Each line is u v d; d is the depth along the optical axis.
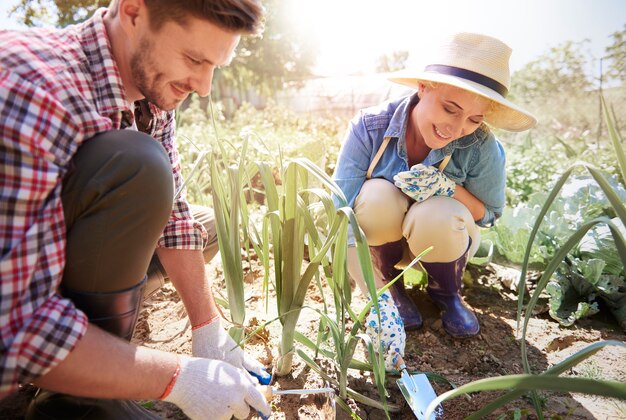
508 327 1.74
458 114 1.45
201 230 1.38
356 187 1.71
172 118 1.42
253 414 1.23
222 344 1.26
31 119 0.80
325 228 1.66
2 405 1.21
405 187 1.59
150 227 0.96
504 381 0.77
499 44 1.46
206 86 1.02
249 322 1.64
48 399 1.02
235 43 0.98
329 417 1.25
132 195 0.92
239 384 1.04
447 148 1.62
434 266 1.65
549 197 1.01
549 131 7.36
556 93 8.13
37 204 0.81
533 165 3.88
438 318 1.76
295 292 1.31
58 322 0.81
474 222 1.77
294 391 1.23
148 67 0.98
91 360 0.84
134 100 1.14
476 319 1.69
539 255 2.05
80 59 0.96
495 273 2.13
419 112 1.54
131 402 1.08
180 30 0.91
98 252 0.92
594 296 1.82
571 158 4.08
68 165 0.89
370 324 1.46
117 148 0.91
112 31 1.00
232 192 1.36
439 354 1.57
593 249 1.90
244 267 2.08
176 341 1.54
